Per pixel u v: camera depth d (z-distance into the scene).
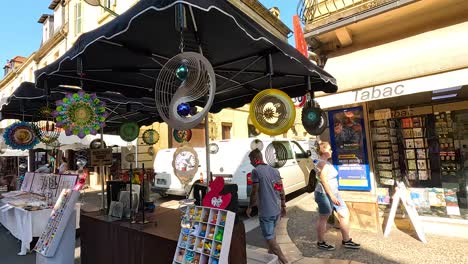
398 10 4.32
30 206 5.28
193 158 5.80
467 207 4.76
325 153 4.39
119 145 10.01
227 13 1.92
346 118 5.50
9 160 15.10
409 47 4.44
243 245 2.56
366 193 5.27
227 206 2.42
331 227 5.40
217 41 2.83
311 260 3.96
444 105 5.04
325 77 3.45
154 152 12.00
